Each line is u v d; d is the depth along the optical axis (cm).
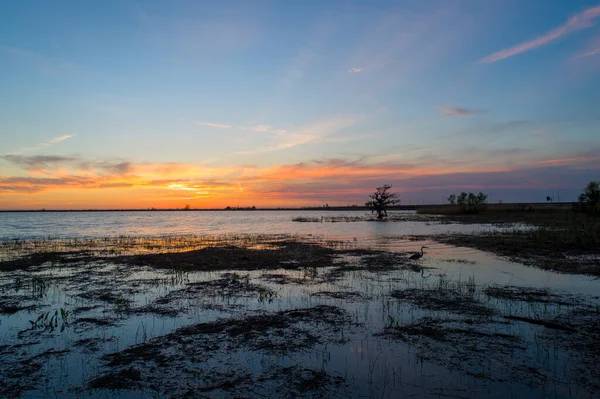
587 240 2162
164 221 7419
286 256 1872
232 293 1123
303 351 698
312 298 1062
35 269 1556
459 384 573
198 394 547
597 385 565
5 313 937
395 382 580
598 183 4294
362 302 1020
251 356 677
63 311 912
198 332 797
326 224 5175
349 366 636
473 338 755
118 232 3975
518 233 2842
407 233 3266
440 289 1159
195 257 1850
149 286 1220
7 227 5159
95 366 638
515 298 1048
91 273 1457
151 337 770
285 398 535
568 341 736
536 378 589
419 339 752
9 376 604
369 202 6347
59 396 542
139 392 553
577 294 1086
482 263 1634
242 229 4334
